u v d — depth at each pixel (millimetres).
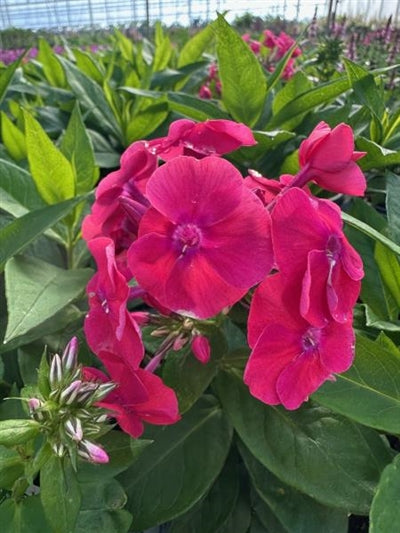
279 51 415
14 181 175
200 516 147
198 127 124
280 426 132
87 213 181
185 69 323
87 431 102
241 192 97
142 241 97
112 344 107
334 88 205
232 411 135
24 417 131
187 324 117
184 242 99
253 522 152
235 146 125
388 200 152
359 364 124
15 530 113
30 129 157
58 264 183
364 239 163
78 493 104
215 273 99
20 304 128
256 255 97
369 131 223
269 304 100
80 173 172
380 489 105
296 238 98
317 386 108
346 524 132
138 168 122
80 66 334
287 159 186
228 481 151
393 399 121
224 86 216
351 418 119
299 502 134
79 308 165
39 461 102
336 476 124
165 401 109
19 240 137
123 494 124
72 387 100
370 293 158
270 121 217
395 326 133
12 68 218
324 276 100
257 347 99
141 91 254
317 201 105
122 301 101
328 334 105
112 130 266
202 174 98
